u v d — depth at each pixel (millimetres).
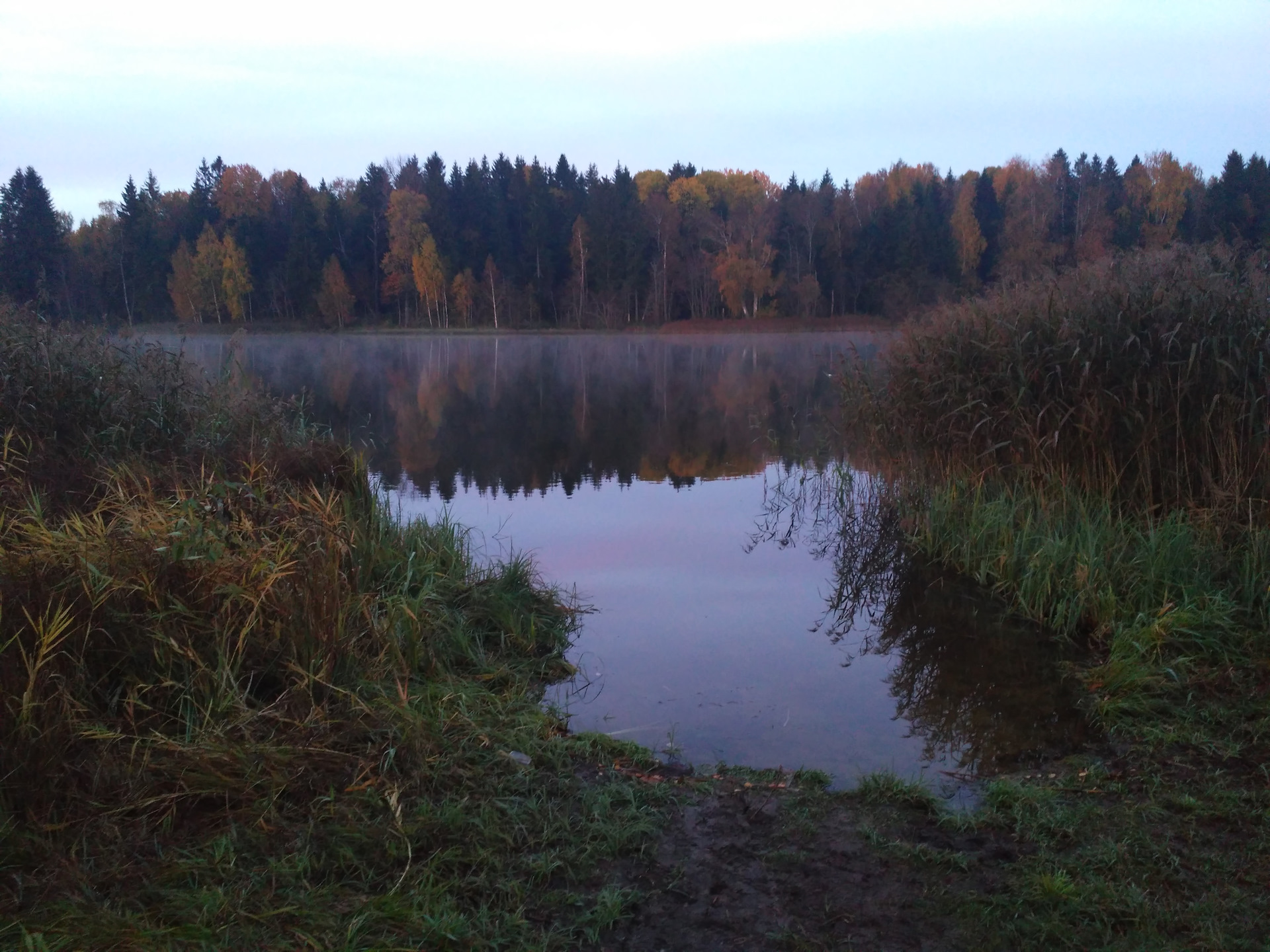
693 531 7961
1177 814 3119
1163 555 5059
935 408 7414
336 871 2730
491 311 52719
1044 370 6492
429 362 29031
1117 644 4520
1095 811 3164
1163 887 2709
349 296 50594
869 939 2535
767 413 15594
